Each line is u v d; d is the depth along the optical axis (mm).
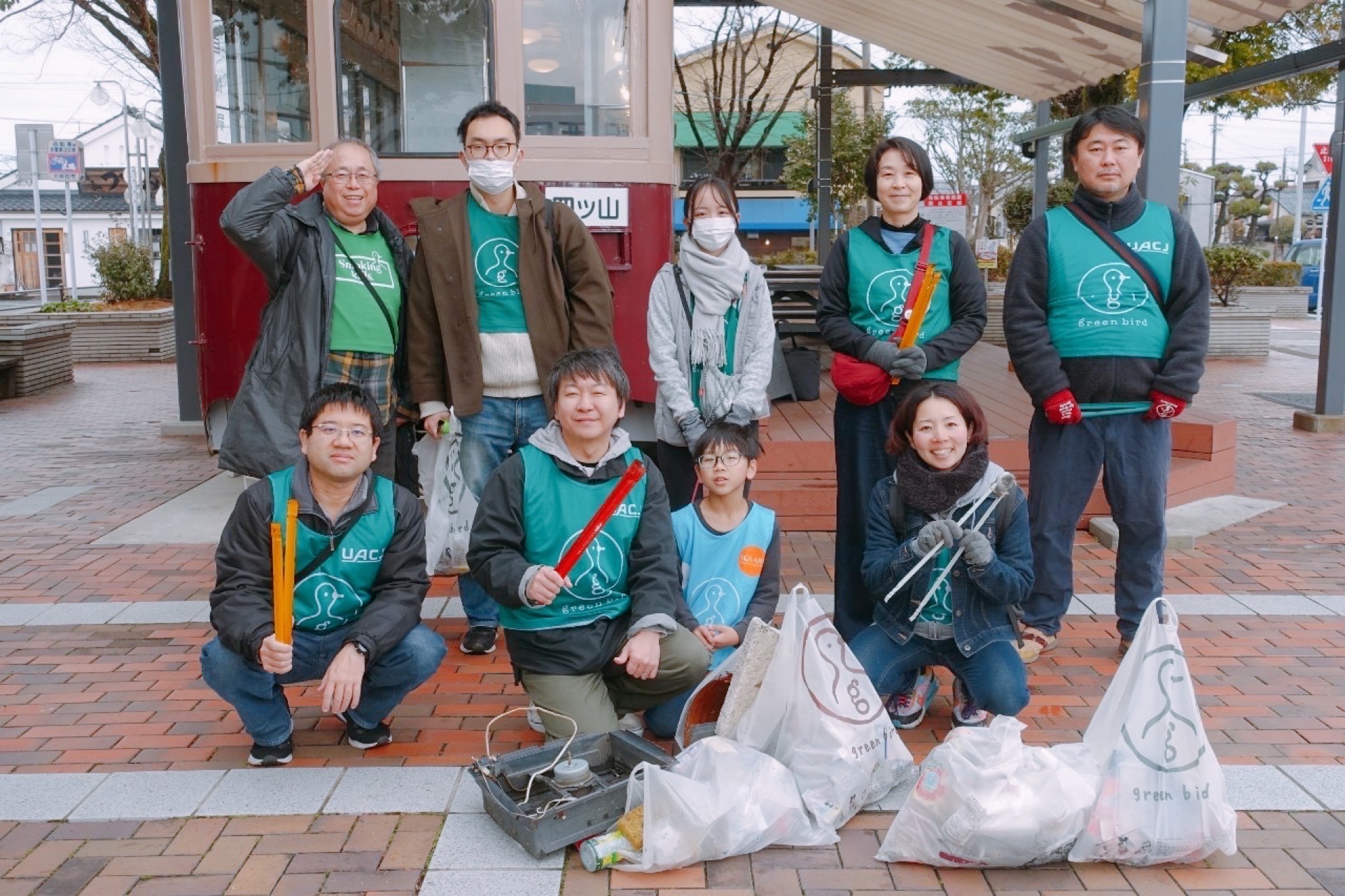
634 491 3557
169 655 4520
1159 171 5605
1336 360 9641
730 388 4137
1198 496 6977
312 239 4090
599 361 3453
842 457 4297
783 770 3094
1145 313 4156
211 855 2994
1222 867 2959
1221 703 3998
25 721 3881
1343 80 9125
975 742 2961
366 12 6051
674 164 6355
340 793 3332
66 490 7617
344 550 3418
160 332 17125
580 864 2959
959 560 3580
